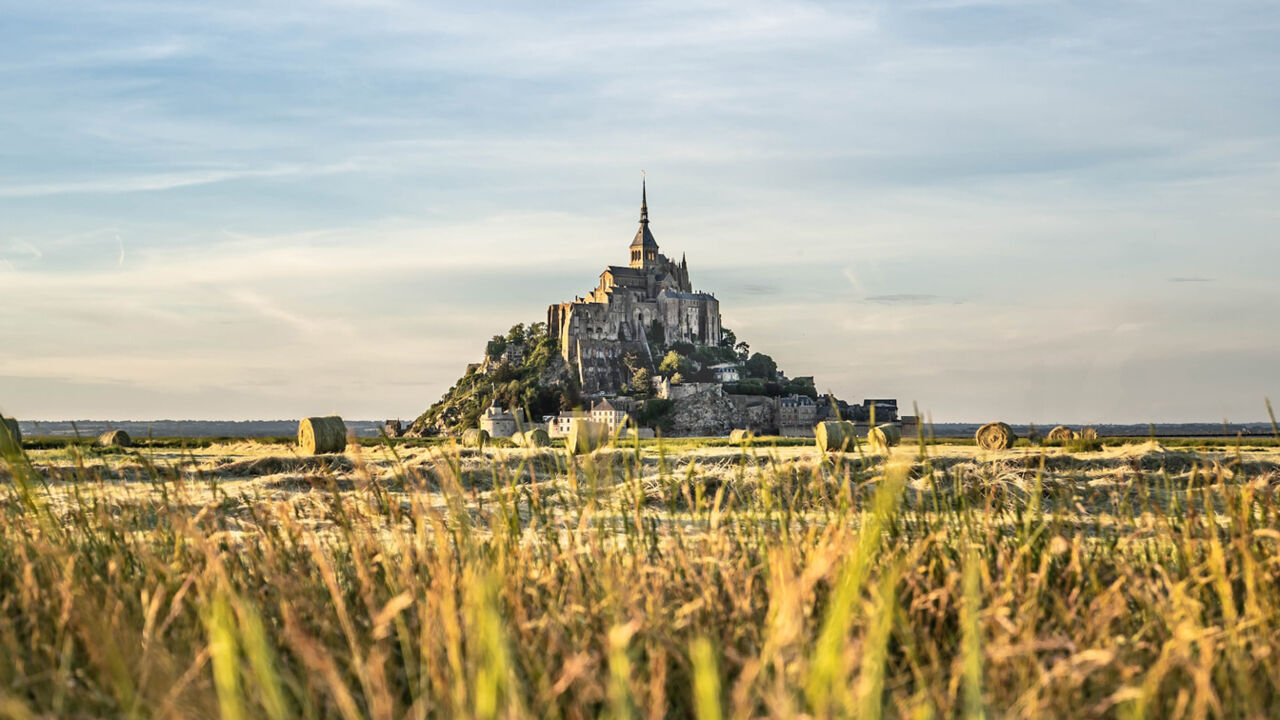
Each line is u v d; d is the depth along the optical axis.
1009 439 43.28
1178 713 4.89
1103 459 25.48
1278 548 7.59
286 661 5.71
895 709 5.04
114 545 7.88
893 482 6.24
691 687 5.16
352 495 8.77
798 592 4.88
